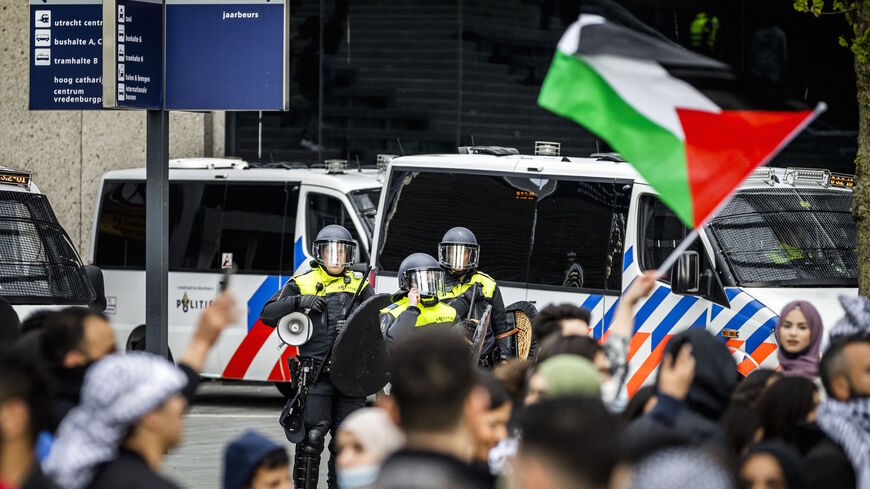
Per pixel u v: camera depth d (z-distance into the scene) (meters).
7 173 15.34
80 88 13.79
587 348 6.58
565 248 16.67
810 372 9.02
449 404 4.62
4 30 21.45
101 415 5.08
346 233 12.34
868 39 11.81
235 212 20.48
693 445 4.61
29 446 5.13
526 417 3.86
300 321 11.89
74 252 15.41
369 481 5.49
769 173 15.91
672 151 7.49
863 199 11.92
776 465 5.68
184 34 13.85
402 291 12.40
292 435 11.92
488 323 12.81
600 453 3.71
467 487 4.43
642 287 6.89
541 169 17.00
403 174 18.09
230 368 20.09
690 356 6.25
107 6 13.20
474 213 17.50
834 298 14.83
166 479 5.11
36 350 5.68
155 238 13.70
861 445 6.49
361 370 11.61
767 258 15.09
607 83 7.39
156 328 13.67
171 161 21.23
